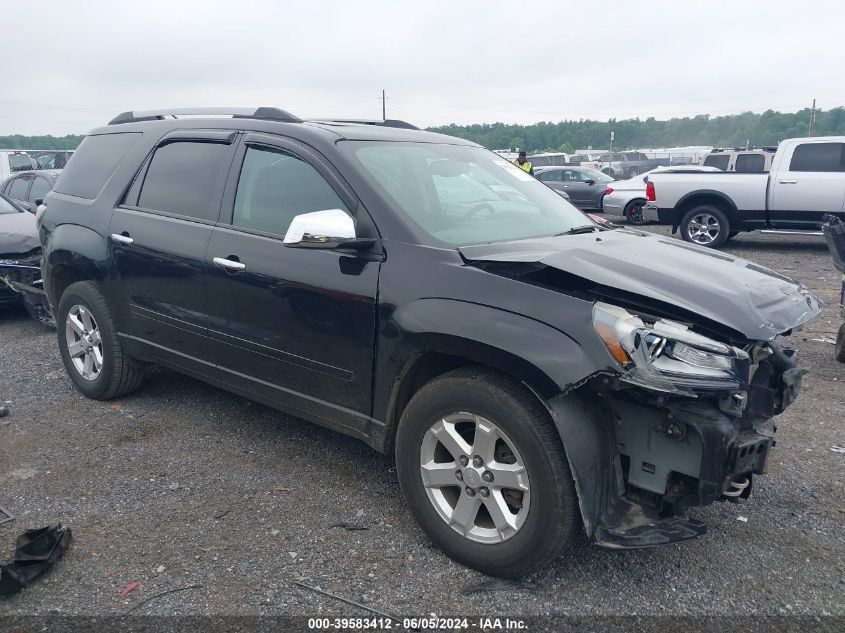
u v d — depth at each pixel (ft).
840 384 18.35
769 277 11.23
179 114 16.10
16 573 9.68
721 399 9.22
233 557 10.59
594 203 69.67
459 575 10.18
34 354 21.01
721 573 10.29
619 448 9.80
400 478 10.93
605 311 9.07
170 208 14.52
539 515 9.40
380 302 10.83
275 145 13.03
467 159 14.43
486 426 9.84
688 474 9.25
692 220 44.21
